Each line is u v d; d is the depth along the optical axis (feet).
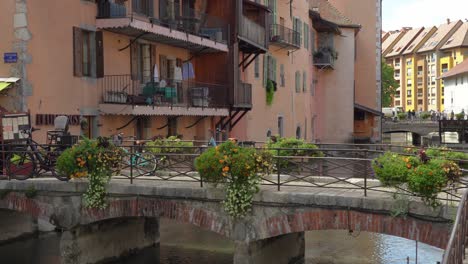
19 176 44.55
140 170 47.03
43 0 55.01
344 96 145.48
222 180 36.65
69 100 58.03
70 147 43.09
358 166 46.57
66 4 57.62
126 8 64.54
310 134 131.13
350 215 33.78
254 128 97.14
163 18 71.05
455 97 210.59
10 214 53.06
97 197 40.42
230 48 81.92
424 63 382.42
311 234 57.77
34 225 56.24
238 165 35.24
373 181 41.22
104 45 62.59
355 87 163.84
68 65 57.98
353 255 49.42
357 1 162.91
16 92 52.95
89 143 40.86
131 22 60.13
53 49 56.24
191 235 57.21
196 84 81.05
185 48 78.69
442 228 31.50
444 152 44.98
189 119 79.51
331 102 145.28
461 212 22.89
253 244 36.81
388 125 188.75
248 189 35.86
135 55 68.80
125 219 47.44
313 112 138.72
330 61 137.90
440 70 367.66
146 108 62.80
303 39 123.24
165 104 66.69
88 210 41.24
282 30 104.37
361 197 33.40
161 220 63.36
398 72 405.80
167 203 38.88
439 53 367.86
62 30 57.21
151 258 49.21
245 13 92.84
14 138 46.70
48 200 42.42
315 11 135.64
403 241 54.80
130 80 66.74
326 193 35.04
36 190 42.50
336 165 47.83
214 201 37.35
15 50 53.31
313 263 46.73
